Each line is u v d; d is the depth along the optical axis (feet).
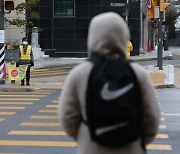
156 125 19.47
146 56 240.32
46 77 142.92
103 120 17.85
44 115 72.54
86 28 237.04
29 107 81.76
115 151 18.49
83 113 19.07
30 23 213.66
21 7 208.85
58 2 236.63
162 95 99.96
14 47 212.23
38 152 48.78
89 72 18.90
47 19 238.07
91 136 18.48
